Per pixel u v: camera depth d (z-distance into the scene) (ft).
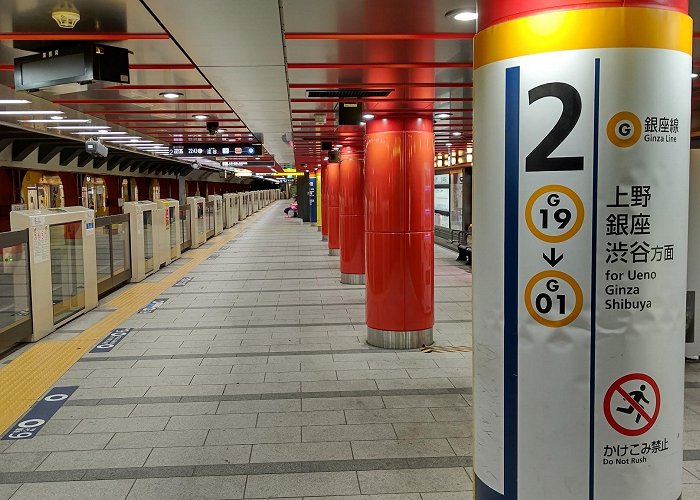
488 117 7.61
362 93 20.84
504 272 7.59
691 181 21.33
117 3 12.37
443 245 63.52
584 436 7.39
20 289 25.50
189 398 18.61
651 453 7.46
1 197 56.90
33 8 12.63
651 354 7.29
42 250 26.66
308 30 13.66
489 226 7.74
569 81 6.97
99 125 36.63
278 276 45.47
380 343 24.45
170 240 54.85
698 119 23.07
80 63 14.79
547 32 7.02
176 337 26.55
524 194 7.32
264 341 25.71
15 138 48.39
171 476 13.55
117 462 14.26
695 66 17.30
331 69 17.43
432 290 24.70
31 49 15.90
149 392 19.19
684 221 7.39
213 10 11.99
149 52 16.26
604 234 7.06
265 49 15.24
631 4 6.84
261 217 136.98
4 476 13.61
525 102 7.22
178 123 32.53
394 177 23.88
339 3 11.73
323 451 14.78
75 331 27.94
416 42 14.75
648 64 6.93
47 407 17.90
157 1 11.48
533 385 7.53
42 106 28.84
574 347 7.29
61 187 71.36
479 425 8.27
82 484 13.20
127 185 99.19
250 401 18.30
